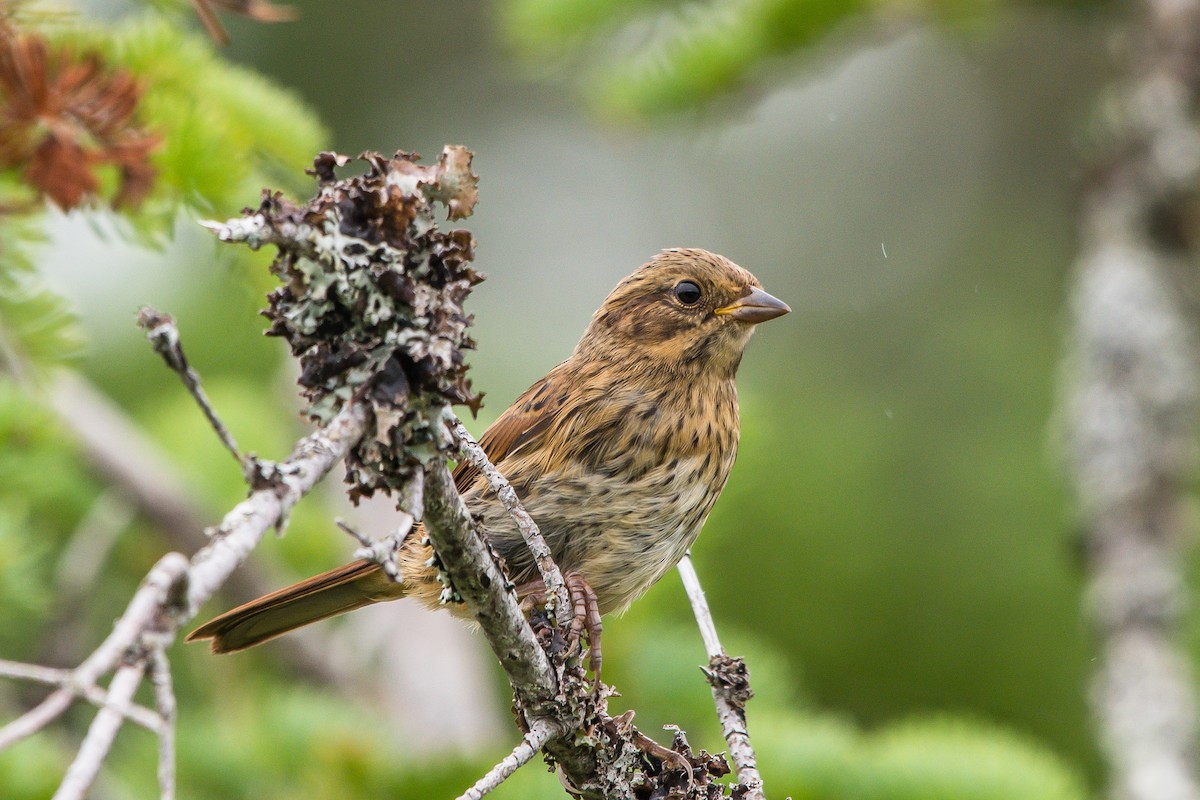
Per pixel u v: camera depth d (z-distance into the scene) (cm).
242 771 897
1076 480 1108
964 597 1248
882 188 1755
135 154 654
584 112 1238
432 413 425
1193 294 1159
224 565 332
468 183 434
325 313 424
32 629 1004
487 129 1800
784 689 929
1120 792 959
